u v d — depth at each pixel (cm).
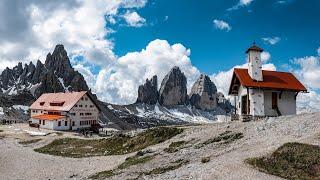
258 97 5588
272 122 4462
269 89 5622
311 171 2786
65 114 12188
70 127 12062
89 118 12850
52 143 7719
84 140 7594
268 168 2877
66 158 5812
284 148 3119
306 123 3959
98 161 5259
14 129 11412
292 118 4403
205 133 4969
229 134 4428
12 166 5162
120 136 6769
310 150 3016
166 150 4531
